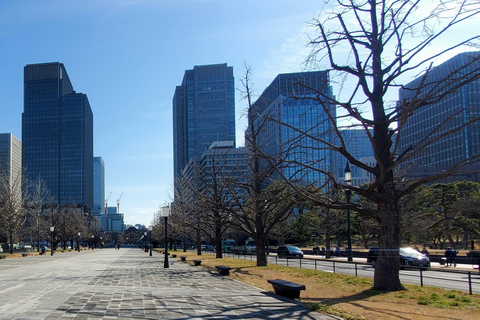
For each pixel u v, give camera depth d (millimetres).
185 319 9430
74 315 9734
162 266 29281
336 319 9422
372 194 13773
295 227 58625
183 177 58938
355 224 53625
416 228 39375
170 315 9906
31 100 185125
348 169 28594
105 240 161000
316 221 53812
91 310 10453
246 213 27703
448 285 18500
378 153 13359
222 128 122938
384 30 13023
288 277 19078
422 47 12164
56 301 11906
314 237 77000
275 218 25922
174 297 13062
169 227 63031
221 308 10969
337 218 50406
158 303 11781
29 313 9914
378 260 14039
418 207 40531
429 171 36594
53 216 73750
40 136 182750
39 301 11875
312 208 29422
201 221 37312
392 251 13727
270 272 21703
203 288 15664
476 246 51281
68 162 181625
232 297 13109
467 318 9023
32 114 184375
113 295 13375
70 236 82062
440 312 9773
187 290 14977
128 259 41438
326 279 17750
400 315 9422
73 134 183625
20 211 53312
